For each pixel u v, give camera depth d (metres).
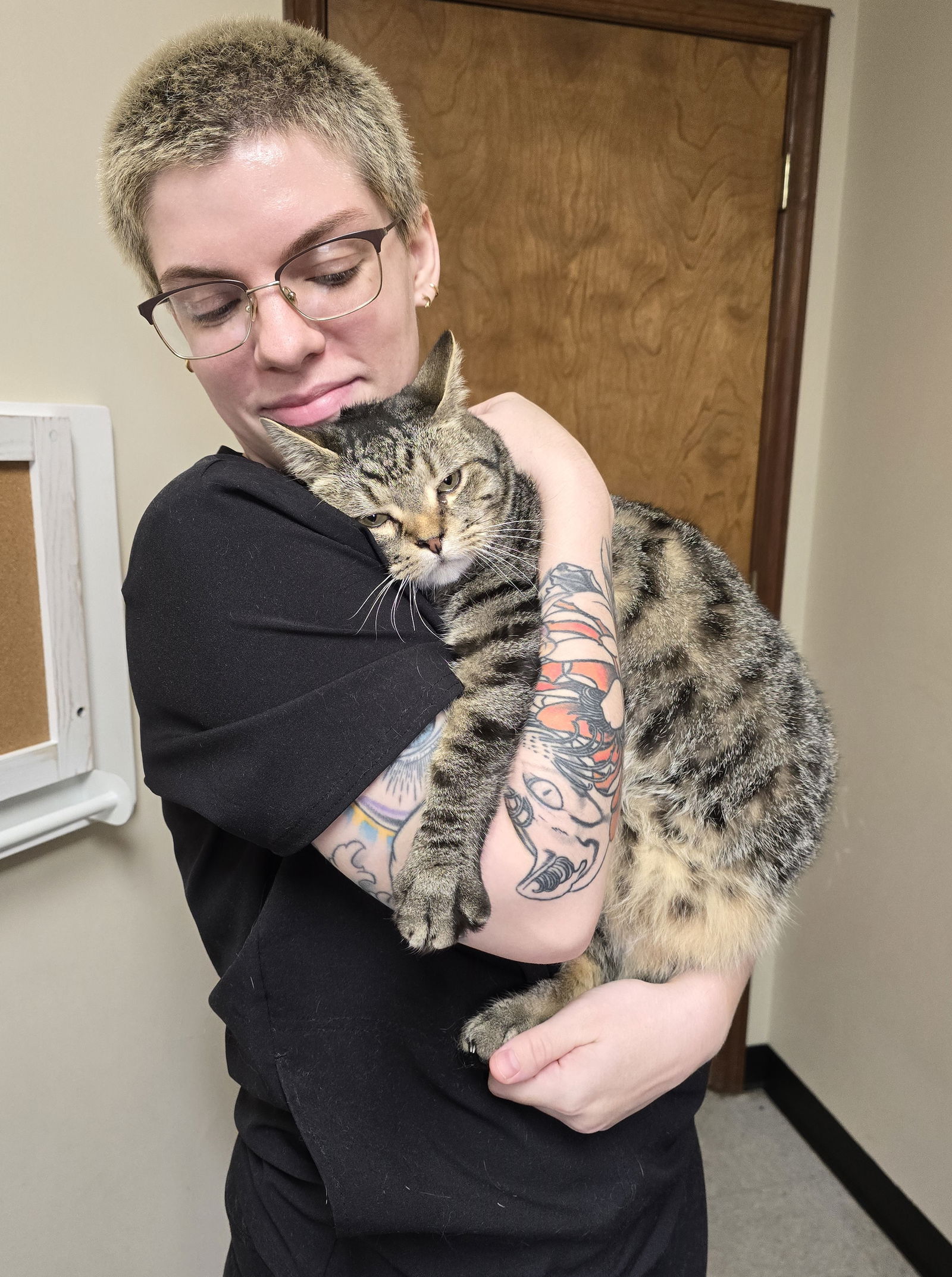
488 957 1.01
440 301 2.14
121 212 0.91
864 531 2.25
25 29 1.38
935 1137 2.05
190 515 0.82
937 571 1.98
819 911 2.44
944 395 1.95
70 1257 1.67
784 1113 2.63
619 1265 1.00
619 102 2.12
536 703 0.90
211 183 0.82
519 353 2.22
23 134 1.40
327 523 0.87
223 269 0.87
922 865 2.05
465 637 1.07
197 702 0.80
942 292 1.95
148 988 1.77
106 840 1.66
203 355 0.95
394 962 0.92
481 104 2.05
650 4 2.06
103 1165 1.72
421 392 1.22
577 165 2.13
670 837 1.25
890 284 2.12
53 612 1.45
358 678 0.78
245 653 0.78
